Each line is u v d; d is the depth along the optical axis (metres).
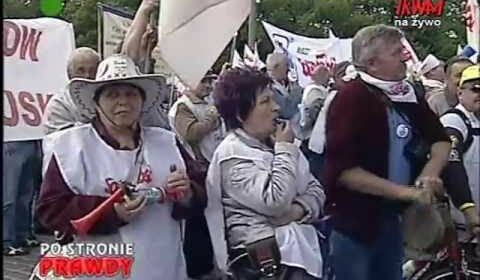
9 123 4.72
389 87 3.64
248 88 3.53
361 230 3.59
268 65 5.08
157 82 3.33
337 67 4.82
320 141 3.72
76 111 3.41
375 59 3.63
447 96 4.46
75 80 3.25
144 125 3.41
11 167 4.62
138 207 3.21
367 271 3.61
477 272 3.96
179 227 3.37
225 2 3.56
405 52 3.85
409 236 3.66
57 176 3.21
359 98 3.58
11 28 4.73
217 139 3.89
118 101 3.26
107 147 3.25
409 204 3.61
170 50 3.52
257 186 3.45
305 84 6.25
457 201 3.96
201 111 3.86
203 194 3.45
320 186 3.62
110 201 3.19
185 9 3.51
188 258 3.54
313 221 3.59
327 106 3.73
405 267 3.75
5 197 4.55
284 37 7.31
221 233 3.52
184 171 3.35
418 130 3.67
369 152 3.59
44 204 3.21
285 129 3.55
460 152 4.03
